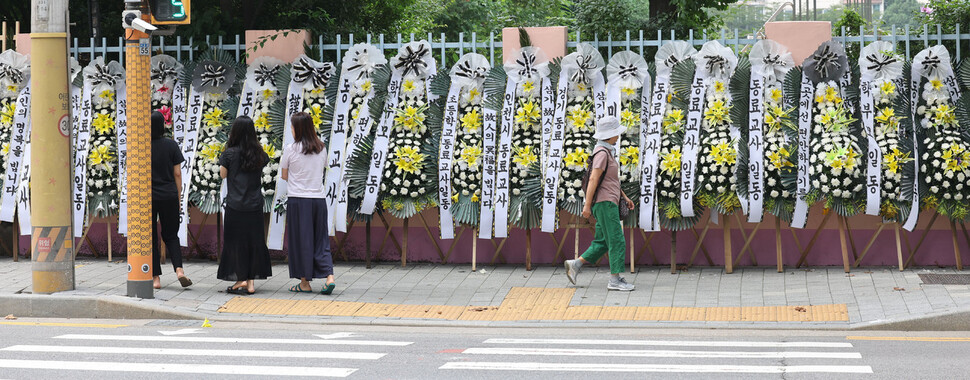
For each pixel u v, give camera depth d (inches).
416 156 431.8
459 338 307.7
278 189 440.5
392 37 625.3
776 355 273.0
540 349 284.4
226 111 448.1
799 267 429.7
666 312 348.2
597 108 426.0
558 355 274.1
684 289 388.5
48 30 365.4
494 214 426.6
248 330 322.7
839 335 312.8
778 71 418.3
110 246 458.9
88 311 350.3
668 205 416.5
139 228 356.5
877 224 424.2
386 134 437.1
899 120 412.5
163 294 371.2
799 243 430.6
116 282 396.8
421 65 438.6
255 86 449.1
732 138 414.9
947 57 411.5
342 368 255.0
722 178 409.7
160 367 255.8
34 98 364.5
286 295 380.2
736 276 413.4
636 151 418.0
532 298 374.9
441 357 270.7
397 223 454.0
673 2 540.1
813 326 323.6
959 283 377.7
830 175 407.2
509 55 432.5
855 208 411.2
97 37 466.6
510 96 430.0
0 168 458.9
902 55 417.1
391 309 356.8
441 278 417.7
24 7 561.9
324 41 530.3
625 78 424.2
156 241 381.1
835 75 414.0
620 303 365.1
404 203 434.0
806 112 415.5
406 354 275.3
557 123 426.0
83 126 455.5
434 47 439.2
